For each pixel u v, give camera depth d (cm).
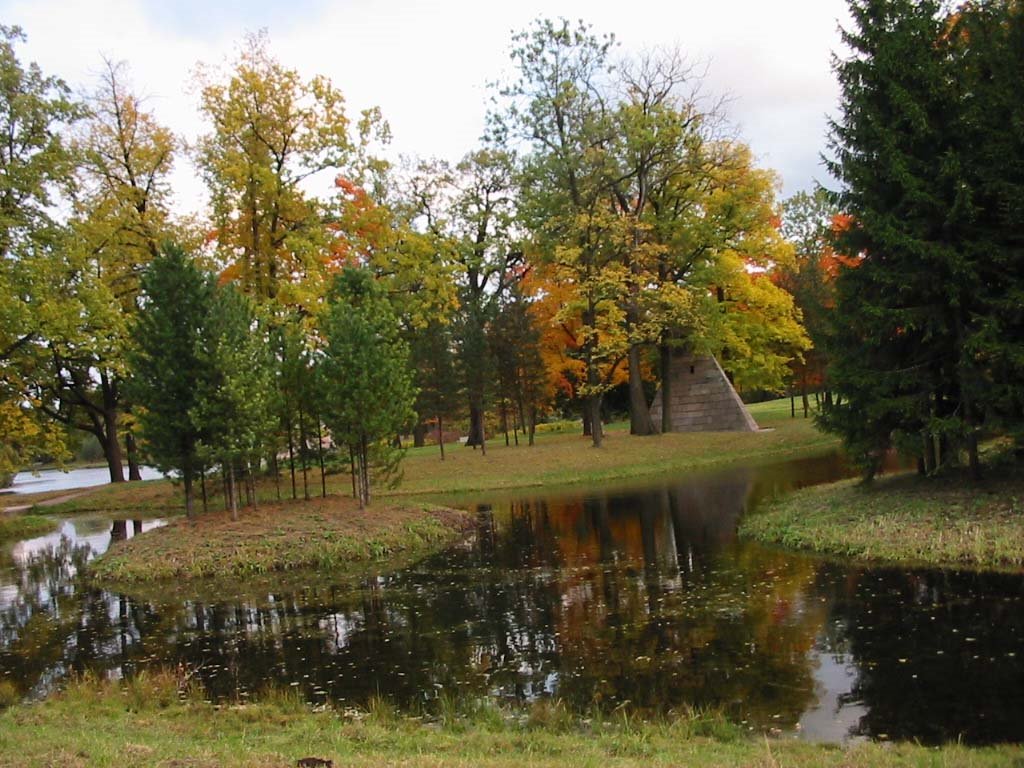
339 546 1864
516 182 3919
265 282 2902
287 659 1077
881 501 1725
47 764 601
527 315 4044
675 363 4322
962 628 986
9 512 3319
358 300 2341
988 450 1934
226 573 1736
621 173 3809
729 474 2977
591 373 3725
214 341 1972
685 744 692
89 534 2600
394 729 770
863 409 1742
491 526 2231
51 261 2486
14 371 2728
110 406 3988
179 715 846
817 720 749
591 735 741
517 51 3591
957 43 1659
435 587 1480
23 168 2461
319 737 736
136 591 1636
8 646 1245
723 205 3828
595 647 1024
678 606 1195
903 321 1585
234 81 2811
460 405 3784
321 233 2911
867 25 1698
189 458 2066
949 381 1658
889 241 1571
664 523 2006
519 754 671
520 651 1033
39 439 3369
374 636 1164
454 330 3881
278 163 2938
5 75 2444
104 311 2606
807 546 1553
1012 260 1515
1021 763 592
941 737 697
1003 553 1292
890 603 1120
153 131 3206
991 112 1559
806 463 3077
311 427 2344
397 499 2944
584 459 3547
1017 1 1584
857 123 1717
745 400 7762
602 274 3528
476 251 4412
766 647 973
